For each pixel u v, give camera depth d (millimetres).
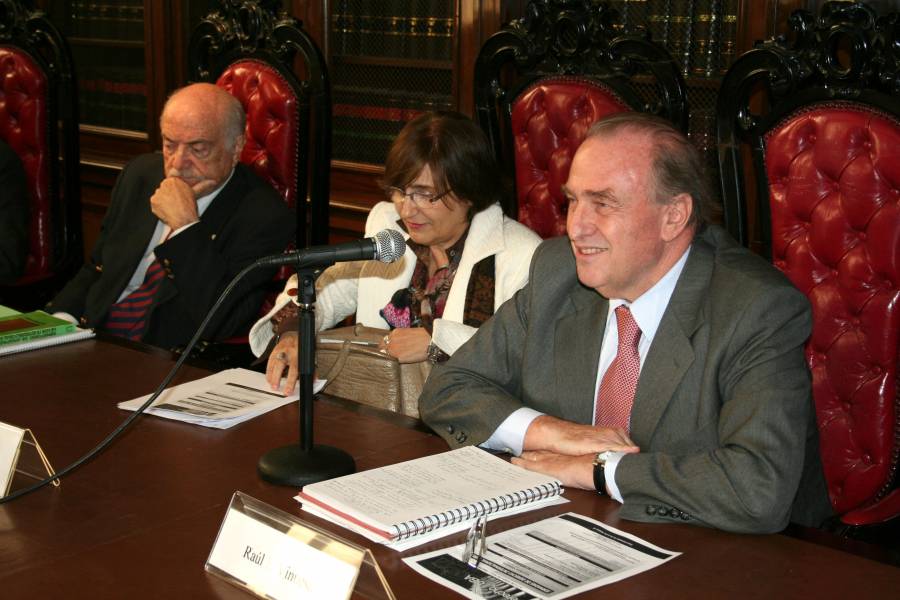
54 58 3693
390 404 2334
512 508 1577
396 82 3768
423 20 3645
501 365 2023
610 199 1726
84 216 4879
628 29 2516
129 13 4578
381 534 1447
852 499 2191
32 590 1331
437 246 2508
